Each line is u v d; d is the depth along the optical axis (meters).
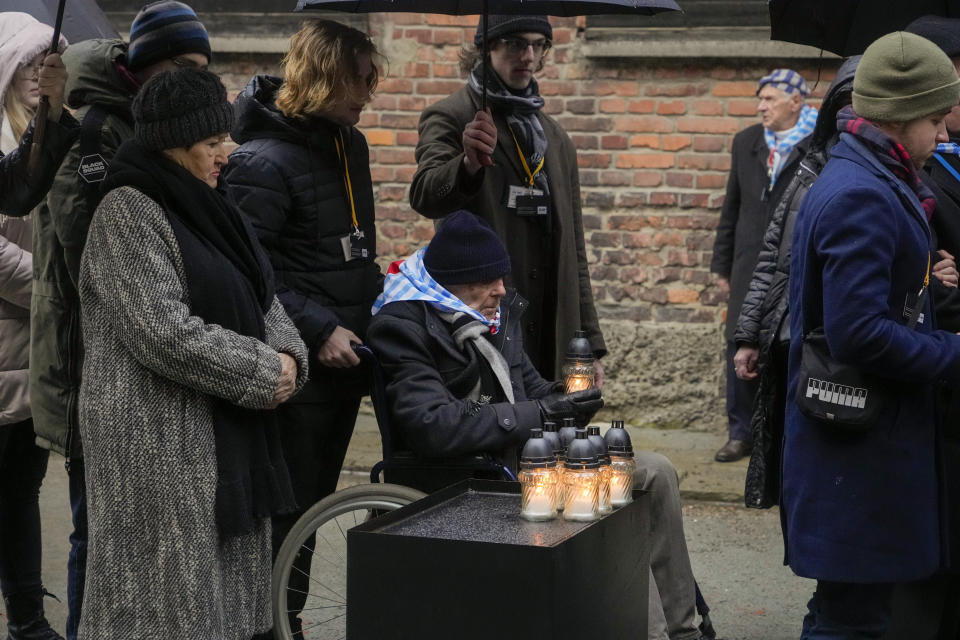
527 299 4.75
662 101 7.76
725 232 7.50
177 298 3.18
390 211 8.07
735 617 5.03
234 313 3.29
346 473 7.12
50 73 3.67
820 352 3.46
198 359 3.13
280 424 4.20
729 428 7.39
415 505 3.35
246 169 4.09
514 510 3.39
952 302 3.99
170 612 3.17
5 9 4.59
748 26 7.64
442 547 2.94
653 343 7.90
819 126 4.57
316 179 4.19
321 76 4.08
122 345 3.21
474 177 4.36
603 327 7.94
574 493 3.23
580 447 3.24
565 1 4.39
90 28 4.73
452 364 3.99
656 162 7.81
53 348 4.02
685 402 7.91
